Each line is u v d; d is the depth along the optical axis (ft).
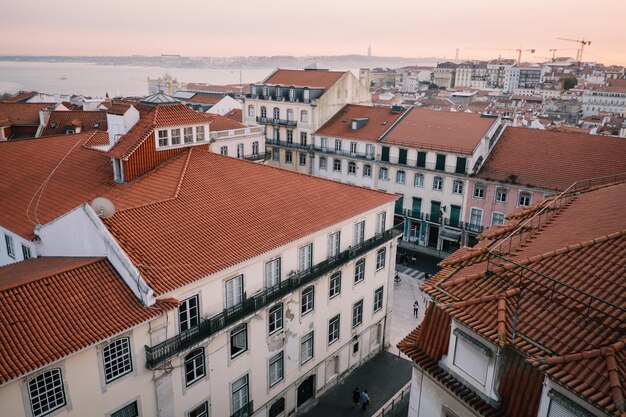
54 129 202.80
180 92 339.57
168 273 68.74
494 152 173.58
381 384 106.52
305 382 98.37
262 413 87.30
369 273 107.76
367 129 203.31
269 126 233.96
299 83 233.76
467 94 524.11
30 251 89.40
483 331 42.24
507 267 47.96
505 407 43.19
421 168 180.45
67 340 57.31
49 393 56.90
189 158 102.89
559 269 45.55
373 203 104.22
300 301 89.66
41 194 103.30
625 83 520.83
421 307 141.90
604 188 71.46
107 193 94.73
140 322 62.39
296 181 104.53
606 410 32.07
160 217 80.28
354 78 231.91
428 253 183.52
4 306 58.65
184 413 72.90
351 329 106.42
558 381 35.58
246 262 77.25
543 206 69.92
